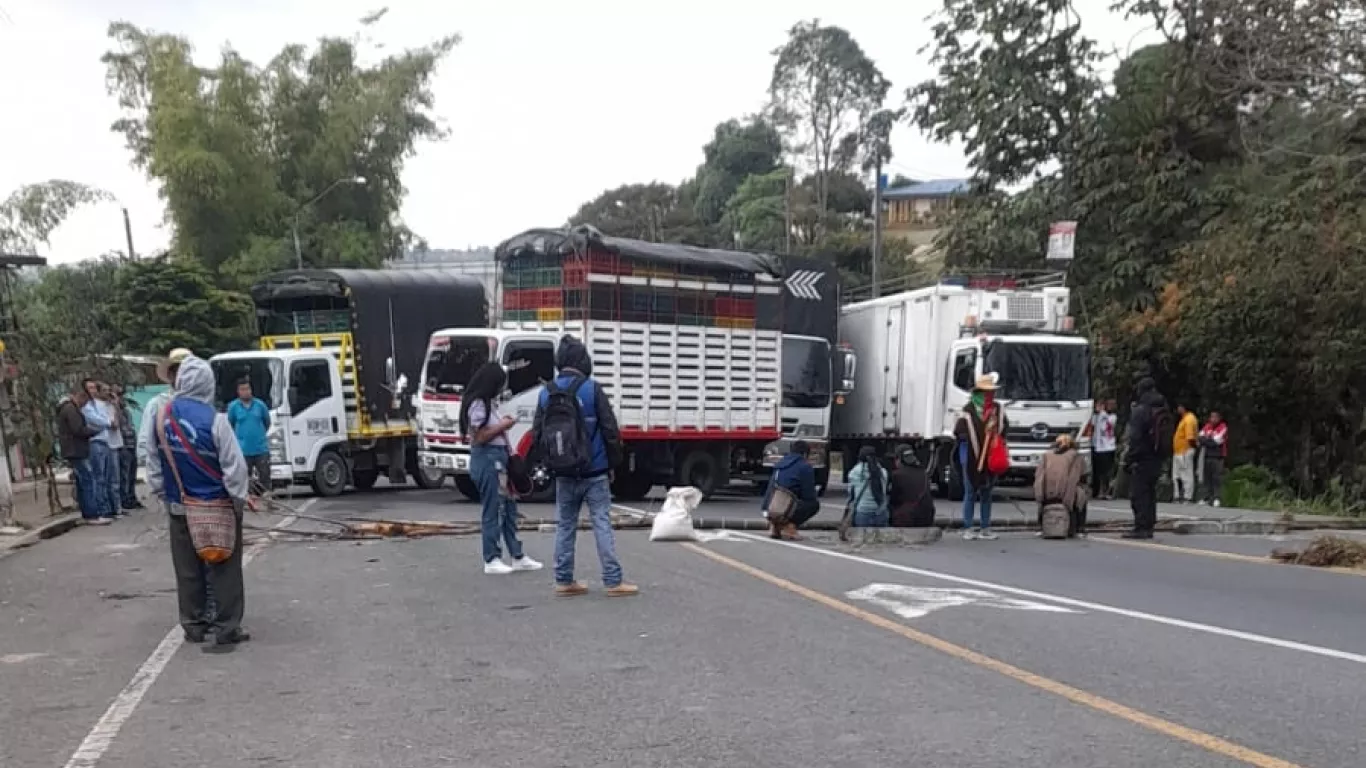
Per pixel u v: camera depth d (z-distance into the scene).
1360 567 10.92
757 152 64.38
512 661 6.94
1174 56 24.48
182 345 32.22
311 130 38.81
